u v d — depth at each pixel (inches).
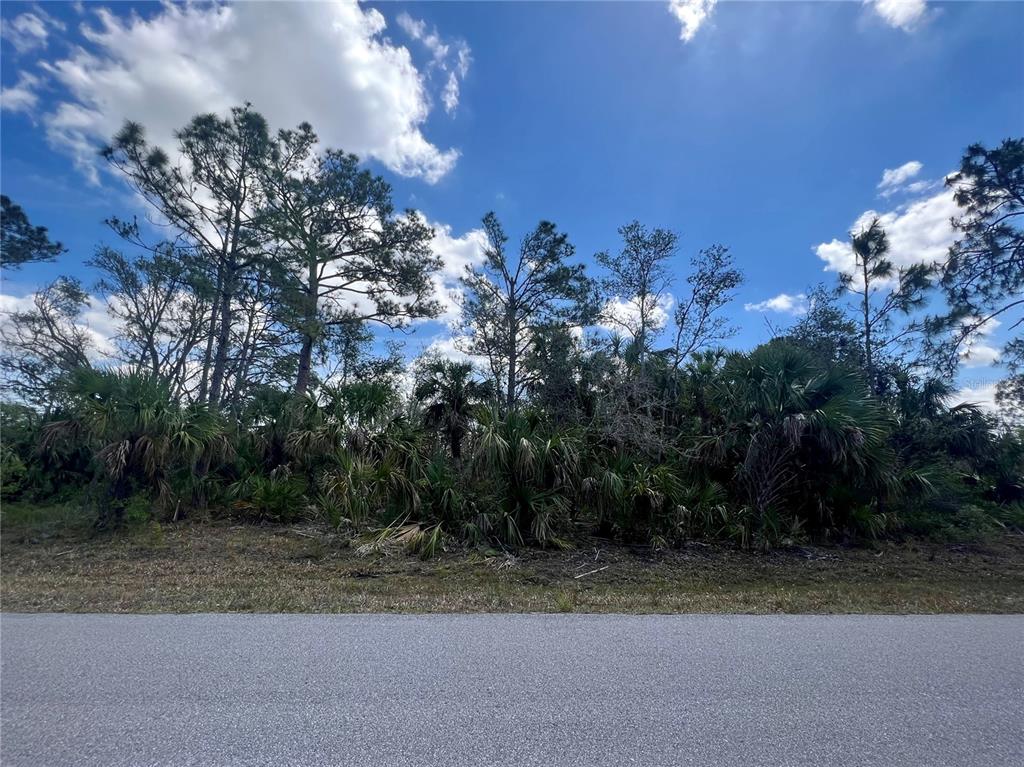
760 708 149.0
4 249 765.3
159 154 743.1
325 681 163.2
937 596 290.5
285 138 814.5
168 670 170.2
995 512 534.6
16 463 492.7
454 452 491.5
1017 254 650.8
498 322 819.4
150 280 853.8
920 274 690.2
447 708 146.6
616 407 485.1
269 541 392.2
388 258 822.5
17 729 134.2
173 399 471.8
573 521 432.8
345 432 473.4
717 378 499.8
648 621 230.4
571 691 158.1
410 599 264.4
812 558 390.3
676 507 410.3
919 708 150.3
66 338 886.4
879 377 666.8
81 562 336.8
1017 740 134.6
